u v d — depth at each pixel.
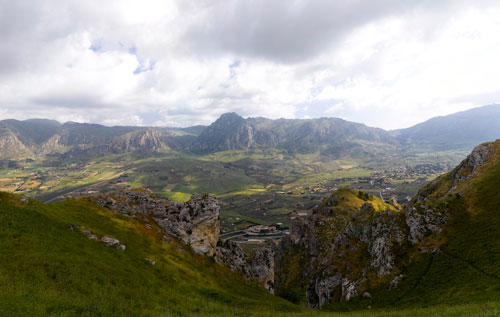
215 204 86.88
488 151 122.19
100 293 27.56
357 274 101.56
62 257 32.12
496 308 26.83
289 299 147.12
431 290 66.75
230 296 49.62
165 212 82.25
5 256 27.34
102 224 59.19
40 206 49.31
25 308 19.42
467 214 87.94
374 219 117.75
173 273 50.88
